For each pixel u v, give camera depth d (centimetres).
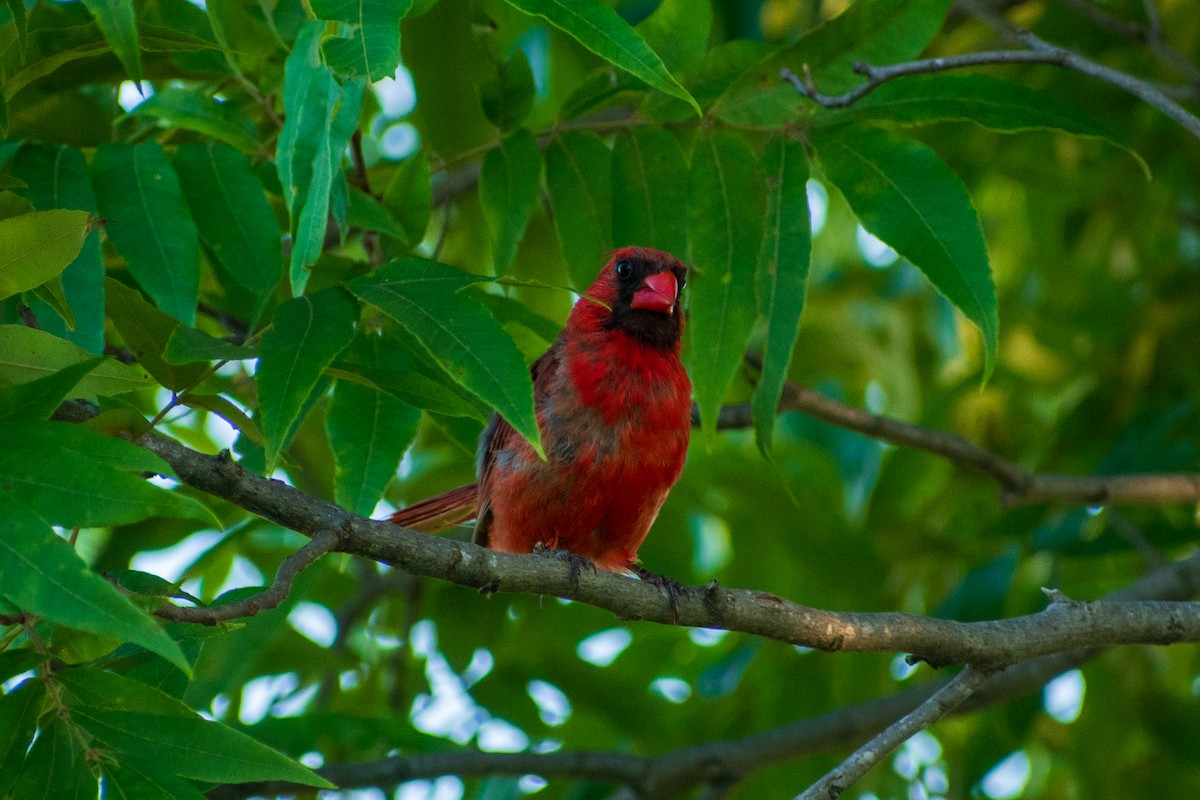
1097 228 1512
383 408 797
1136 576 1342
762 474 1338
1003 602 1177
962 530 1386
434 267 631
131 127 955
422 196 894
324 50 591
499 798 1309
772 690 1321
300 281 573
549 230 1243
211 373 609
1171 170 1459
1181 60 1176
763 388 829
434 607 1330
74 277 716
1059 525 1250
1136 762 1273
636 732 1322
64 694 556
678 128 912
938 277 813
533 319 898
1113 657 1288
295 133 589
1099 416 1375
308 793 1052
